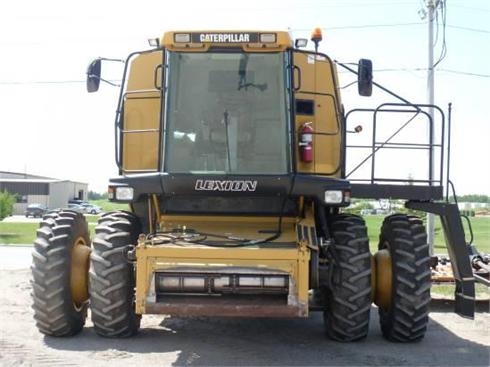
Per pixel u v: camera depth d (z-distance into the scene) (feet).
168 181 24.18
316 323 30.12
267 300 22.75
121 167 25.54
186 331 27.86
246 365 22.30
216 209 25.72
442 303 36.50
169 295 22.81
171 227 25.81
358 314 24.73
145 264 22.61
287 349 24.71
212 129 24.81
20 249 87.15
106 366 21.76
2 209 154.51
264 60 24.99
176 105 24.97
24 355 23.06
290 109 24.52
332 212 27.73
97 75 26.63
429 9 68.33
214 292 22.61
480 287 44.01
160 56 26.73
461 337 27.76
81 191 328.49
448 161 30.01
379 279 26.23
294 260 22.45
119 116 25.45
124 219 25.89
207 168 24.68
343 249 24.98
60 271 25.36
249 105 24.86
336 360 23.06
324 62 27.14
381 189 29.50
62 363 22.07
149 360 22.72
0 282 43.47
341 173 26.43
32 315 30.99
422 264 25.64
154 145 26.20
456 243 29.37
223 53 24.88
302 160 25.71
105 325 24.89
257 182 24.14
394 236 26.37
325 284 24.68
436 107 28.71
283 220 25.68
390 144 29.37
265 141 24.73
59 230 25.94
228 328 28.76
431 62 68.69
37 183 276.00
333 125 26.78
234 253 22.53
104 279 24.43
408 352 24.53
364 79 26.76
